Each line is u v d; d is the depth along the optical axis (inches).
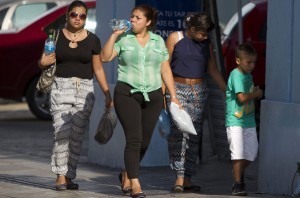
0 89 1366.9
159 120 745.6
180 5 940.0
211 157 1004.6
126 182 754.8
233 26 1171.9
